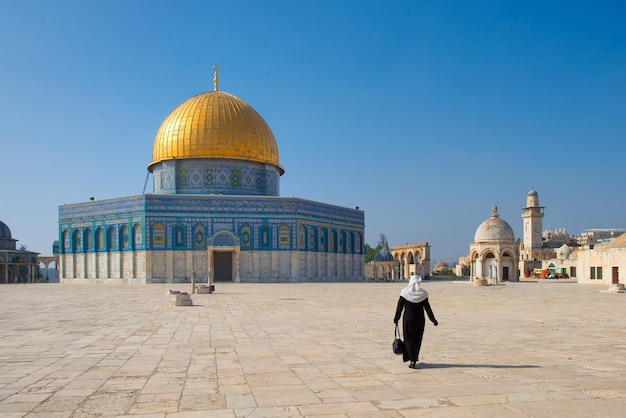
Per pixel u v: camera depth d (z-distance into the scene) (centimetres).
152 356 1277
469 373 1058
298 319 2097
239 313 2364
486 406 819
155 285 5788
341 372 1077
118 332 1717
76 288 5222
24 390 954
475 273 7525
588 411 789
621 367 1112
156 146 7381
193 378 1037
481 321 2012
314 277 7025
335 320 2058
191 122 7131
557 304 2894
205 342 1491
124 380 1025
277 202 6694
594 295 3766
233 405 841
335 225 7525
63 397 904
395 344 1143
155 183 7462
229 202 6600
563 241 14600
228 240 6488
